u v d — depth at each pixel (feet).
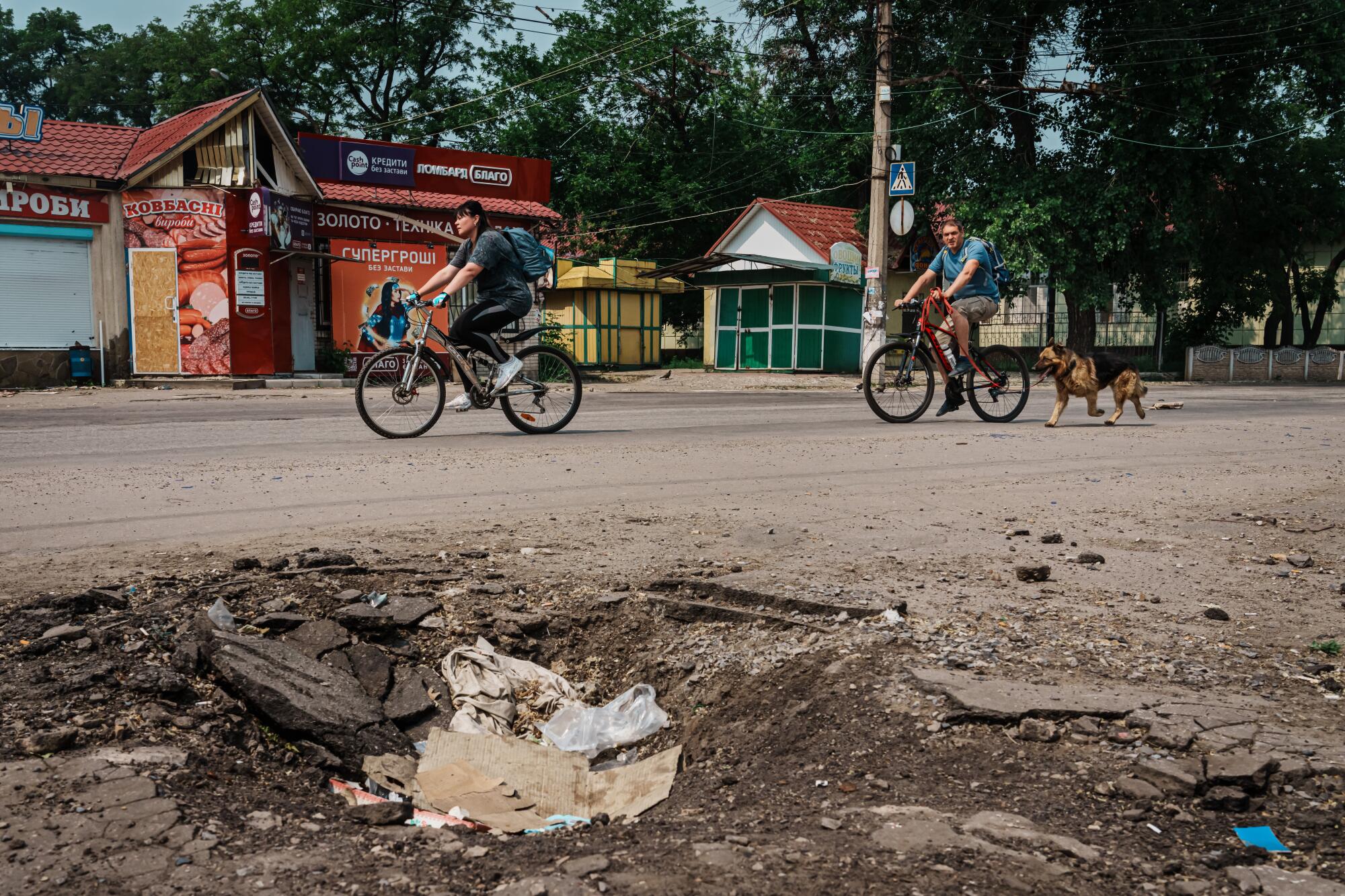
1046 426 32.83
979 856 6.91
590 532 16.02
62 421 33.73
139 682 9.75
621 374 89.30
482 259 27.32
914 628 11.56
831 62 85.15
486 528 16.16
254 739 9.61
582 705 11.36
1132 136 81.51
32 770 7.98
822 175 121.29
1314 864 6.93
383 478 20.58
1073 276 81.97
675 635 12.37
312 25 120.57
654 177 125.70
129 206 61.46
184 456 23.85
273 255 63.26
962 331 33.17
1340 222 99.50
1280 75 86.22
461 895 6.50
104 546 14.42
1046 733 8.89
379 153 71.05
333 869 6.82
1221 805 7.72
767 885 6.53
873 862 6.84
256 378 61.93
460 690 11.25
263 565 13.48
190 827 7.25
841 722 9.54
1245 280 99.04
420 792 9.27
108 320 61.93
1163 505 19.02
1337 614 12.42
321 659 11.22
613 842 7.34
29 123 60.85
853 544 15.57
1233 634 11.68
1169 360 103.91
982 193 84.12
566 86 125.08
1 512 16.60
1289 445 28.30
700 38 121.70
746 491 19.84
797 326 86.63
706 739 10.35
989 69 85.05
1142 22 80.79
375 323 71.00
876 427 32.37
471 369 28.40
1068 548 15.55
